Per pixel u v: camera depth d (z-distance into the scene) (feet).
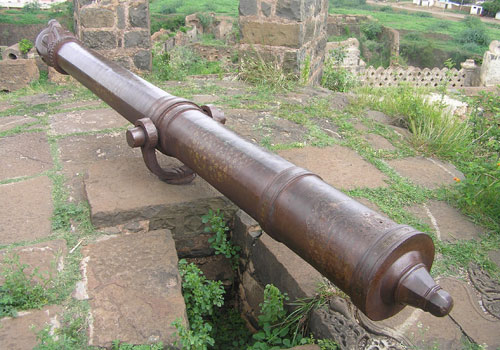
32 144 12.56
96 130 13.55
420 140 13.50
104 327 6.77
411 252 5.23
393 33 106.93
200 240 10.09
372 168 12.00
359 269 5.17
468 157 13.08
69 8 109.09
